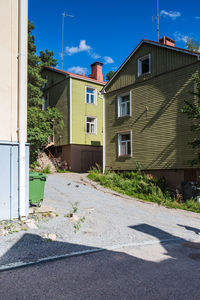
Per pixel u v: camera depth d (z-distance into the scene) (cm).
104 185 1543
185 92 1538
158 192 1422
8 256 484
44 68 2920
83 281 398
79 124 2505
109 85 2061
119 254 536
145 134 1747
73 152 2442
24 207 741
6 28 789
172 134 1589
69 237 617
